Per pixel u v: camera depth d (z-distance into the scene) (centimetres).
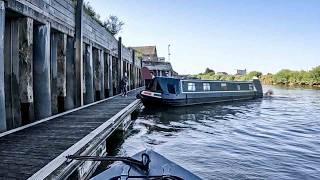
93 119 1184
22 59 970
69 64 1483
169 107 2606
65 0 1352
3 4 823
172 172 509
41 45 1115
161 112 2441
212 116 2252
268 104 3291
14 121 984
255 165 1031
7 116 979
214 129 1703
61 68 1324
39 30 1113
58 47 1325
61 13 1303
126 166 532
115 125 1144
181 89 2697
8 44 972
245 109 2755
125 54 3109
